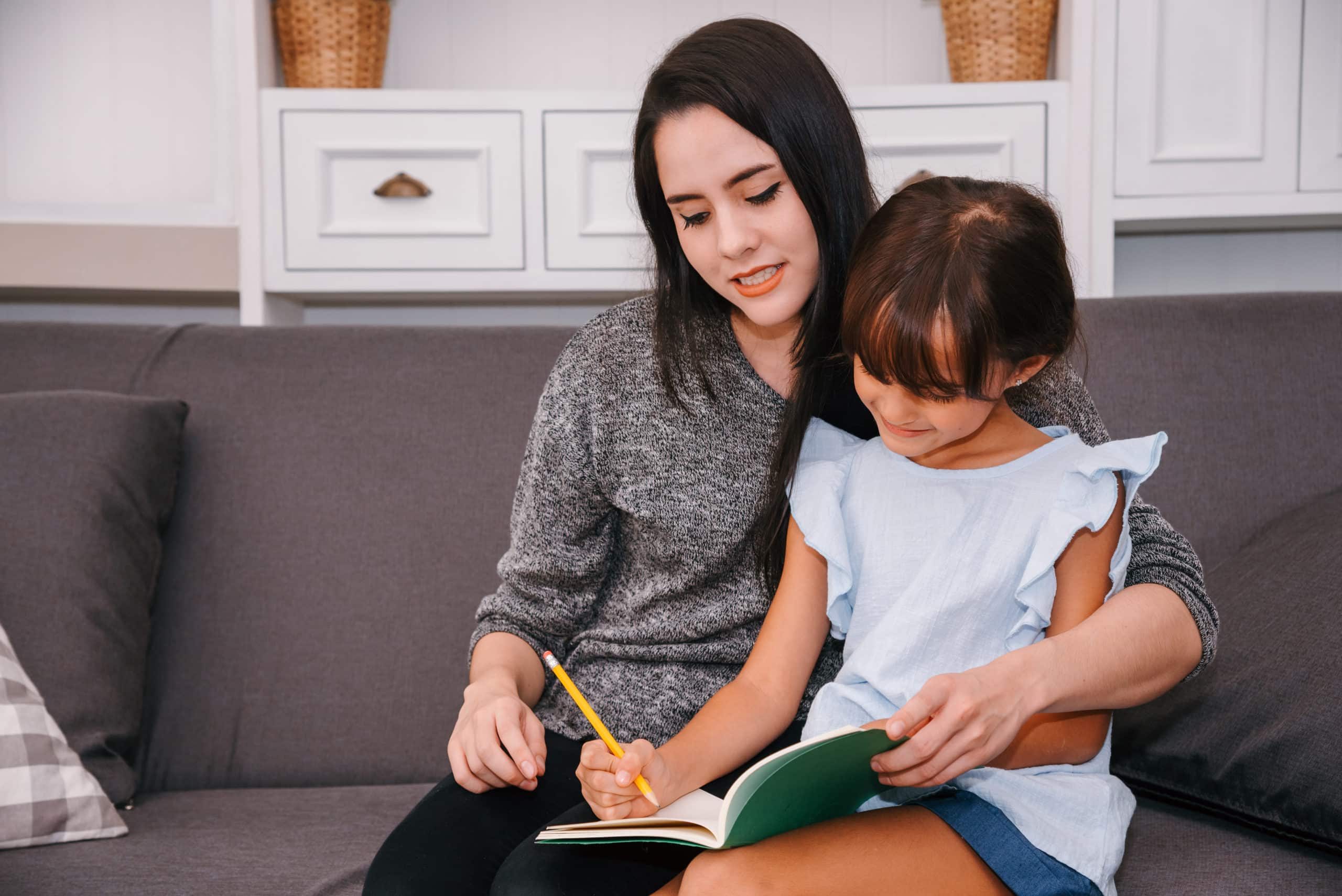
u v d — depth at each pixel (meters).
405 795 1.14
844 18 2.02
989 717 0.71
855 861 0.71
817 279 0.92
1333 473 1.21
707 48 0.87
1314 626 0.97
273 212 1.75
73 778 1.01
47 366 1.36
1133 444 0.86
